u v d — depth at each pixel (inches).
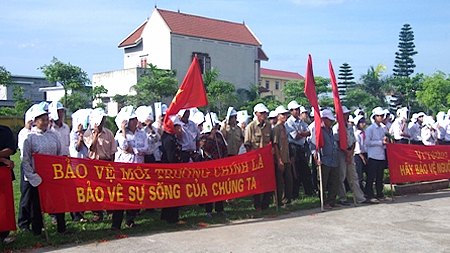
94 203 305.7
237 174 371.9
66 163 298.7
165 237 306.0
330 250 276.1
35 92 2192.4
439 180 521.7
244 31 2219.5
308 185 468.4
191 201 345.7
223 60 2073.1
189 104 357.7
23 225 318.0
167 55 1918.1
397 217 367.6
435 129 600.7
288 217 372.2
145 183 326.3
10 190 285.0
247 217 370.6
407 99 2217.0
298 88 2016.5
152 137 384.2
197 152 389.7
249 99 2055.9
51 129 312.7
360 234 313.3
